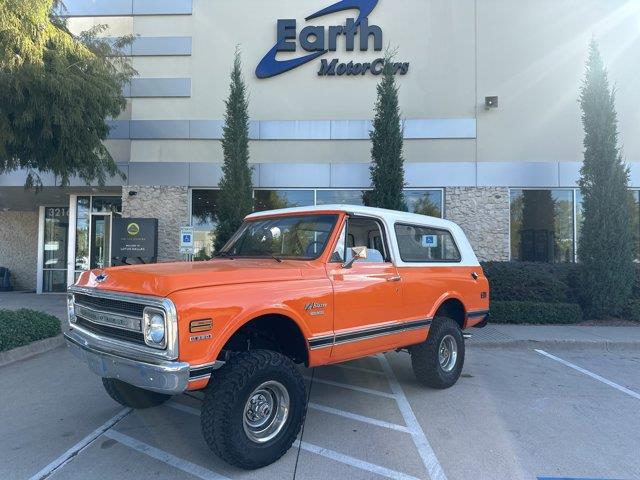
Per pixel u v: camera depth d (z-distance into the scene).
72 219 15.11
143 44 12.99
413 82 12.72
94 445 4.17
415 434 4.45
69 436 4.36
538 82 12.62
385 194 10.95
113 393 4.79
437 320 5.78
